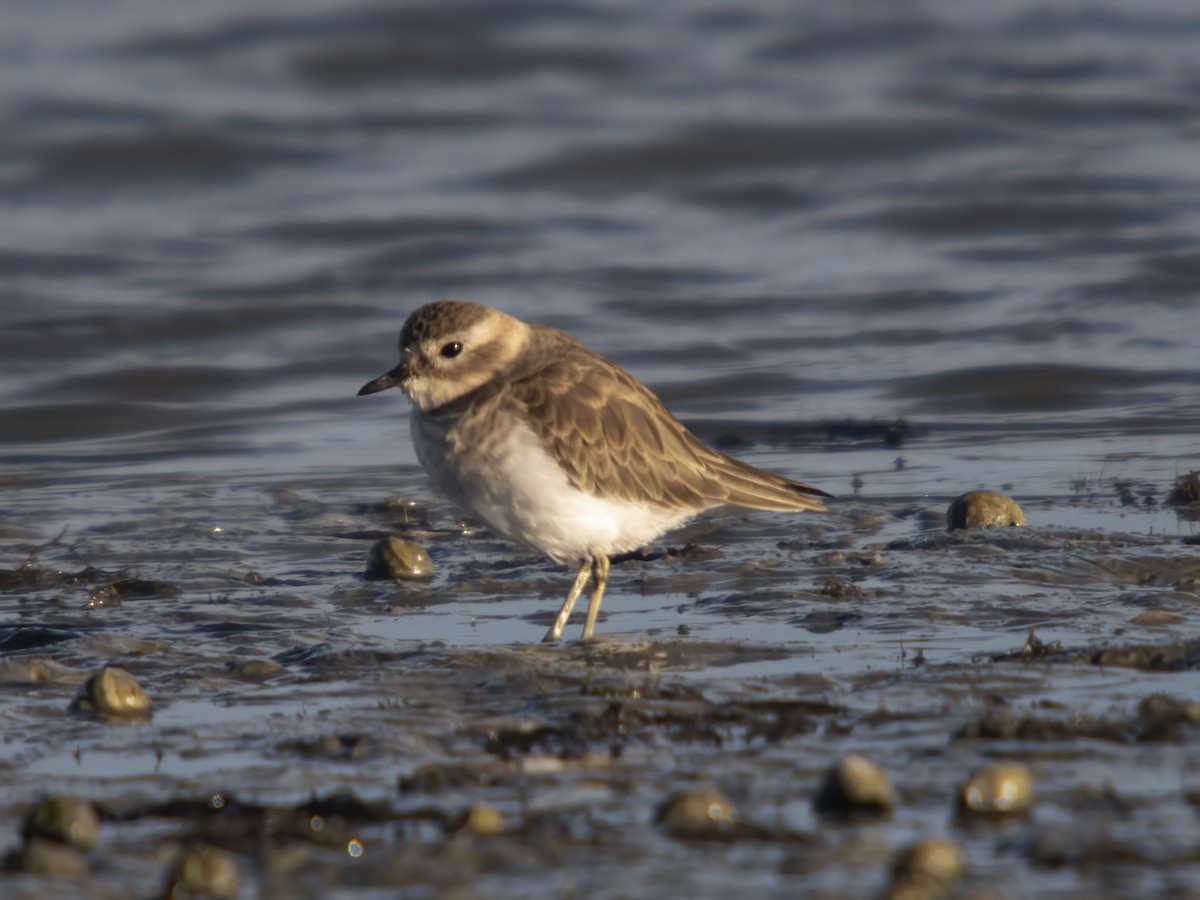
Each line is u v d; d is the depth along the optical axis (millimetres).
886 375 18062
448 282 21375
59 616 10047
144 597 10648
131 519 13195
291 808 6320
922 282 21219
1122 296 20250
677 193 24609
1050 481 13969
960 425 16469
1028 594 10016
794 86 28203
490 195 24547
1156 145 25766
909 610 9641
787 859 5684
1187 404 16734
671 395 17844
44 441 16859
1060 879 5414
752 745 7094
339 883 5547
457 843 5867
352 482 14664
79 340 19516
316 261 22016
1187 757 6719
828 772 6266
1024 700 7668
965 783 6199
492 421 9531
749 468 10344
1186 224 22844
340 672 8539
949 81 28312
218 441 16547
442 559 11734
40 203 24047
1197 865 5516
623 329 19922
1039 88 27750
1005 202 23703
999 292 20766
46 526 13102
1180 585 10133
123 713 7766
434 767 6777
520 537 9812
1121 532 11812
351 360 19031
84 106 26359
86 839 6000
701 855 5734
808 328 19922
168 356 19203
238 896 5445
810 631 9344
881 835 5918
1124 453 14969
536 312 20391
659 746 7117
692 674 8359
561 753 7027
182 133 25641
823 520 12672
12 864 5734
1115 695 7723
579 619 9953
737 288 21188
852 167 25344
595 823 6086
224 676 8523
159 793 6574
